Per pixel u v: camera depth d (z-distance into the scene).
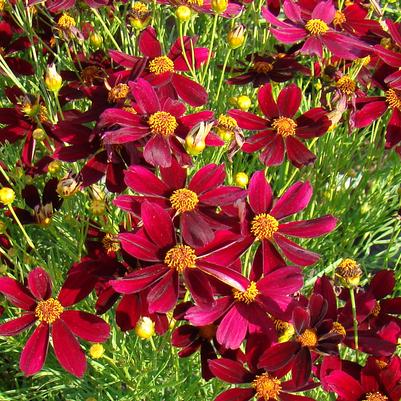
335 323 0.32
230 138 0.37
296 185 0.33
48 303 0.31
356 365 0.31
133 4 0.46
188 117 0.34
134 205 0.31
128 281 0.29
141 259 0.30
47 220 0.36
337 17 0.43
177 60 0.40
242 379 0.30
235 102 0.41
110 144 0.34
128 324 0.31
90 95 0.38
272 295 0.30
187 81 0.39
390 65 0.39
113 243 0.35
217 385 0.36
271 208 0.32
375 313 0.34
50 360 0.42
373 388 0.30
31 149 0.41
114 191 0.34
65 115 0.38
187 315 0.30
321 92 0.44
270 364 0.30
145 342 0.40
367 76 0.42
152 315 0.31
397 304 0.34
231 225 0.31
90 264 0.32
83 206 0.40
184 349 0.32
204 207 0.31
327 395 0.37
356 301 0.33
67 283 0.32
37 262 0.38
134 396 0.37
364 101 0.40
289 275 0.31
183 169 0.32
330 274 0.44
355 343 0.31
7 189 0.34
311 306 0.30
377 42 0.43
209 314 0.30
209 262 0.30
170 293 0.29
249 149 0.37
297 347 0.30
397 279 0.44
